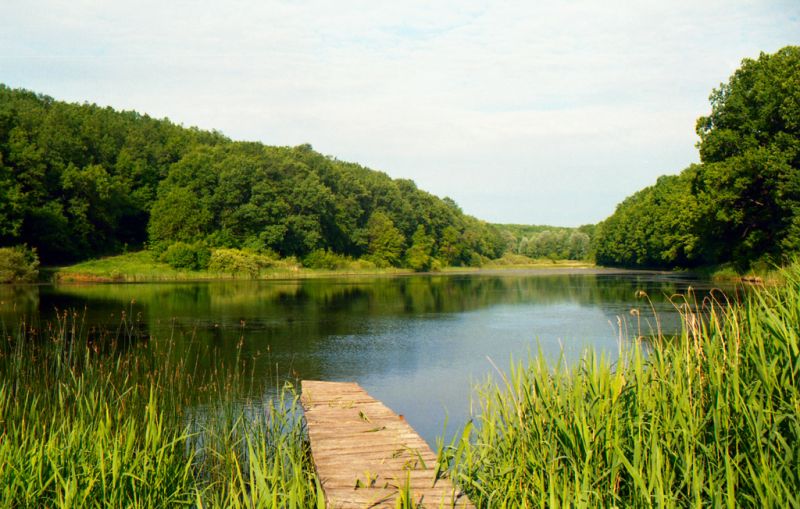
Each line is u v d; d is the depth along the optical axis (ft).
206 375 41.57
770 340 17.31
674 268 219.82
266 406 32.71
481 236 419.95
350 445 22.39
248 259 207.10
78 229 201.87
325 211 260.62
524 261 440.86
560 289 140.77
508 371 44.47
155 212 222.07
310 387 34.88
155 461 18.42
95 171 211.82
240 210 231.09
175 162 280.72
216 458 22.53
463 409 34.01
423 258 314.55
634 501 14.49
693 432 15.25
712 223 132.36
